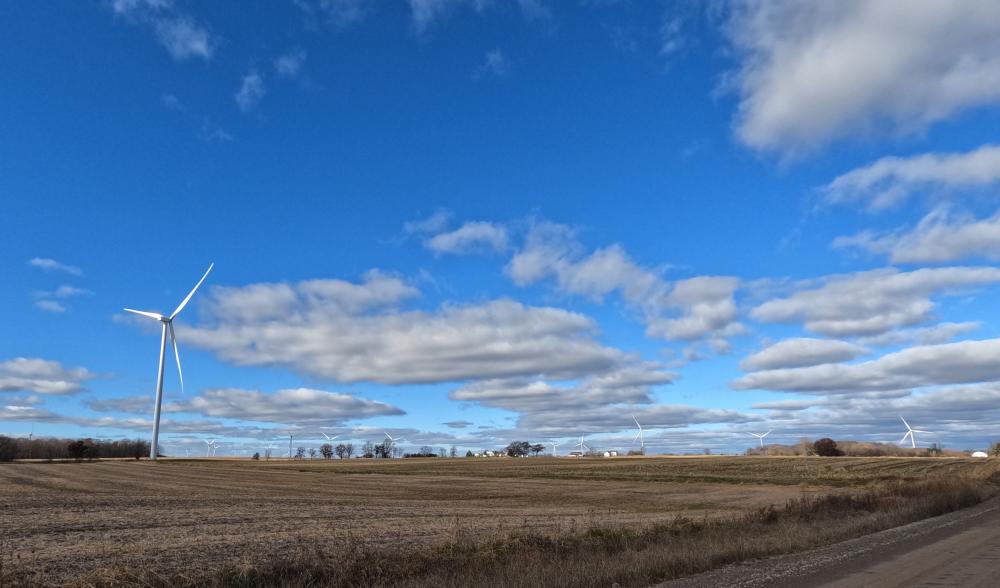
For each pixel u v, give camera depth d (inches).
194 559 685.9
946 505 1371.8
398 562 604.1
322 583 559.5
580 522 1139.9
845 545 769.6
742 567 614.5
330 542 832.9
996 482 2650.1
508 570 556.7
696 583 530.3
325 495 2224.4
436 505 1815.9
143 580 545.3
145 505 1542.8
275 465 5044.3
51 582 576.1
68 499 1676.9
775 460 4785.9
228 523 1125.7
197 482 2906.0
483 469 4247.0
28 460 5718.5
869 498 1373.0
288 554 702.5
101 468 4060.0
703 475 3472.0
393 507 1668.3
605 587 509.4
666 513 1530.5
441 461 5674.2
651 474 3563.0
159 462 5319.9
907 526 1007.6
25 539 878.4
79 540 867.4
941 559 631.8
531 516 1379.2
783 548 728.3
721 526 956.6
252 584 550.9
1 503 1512.1
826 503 1257.4
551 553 663.1
